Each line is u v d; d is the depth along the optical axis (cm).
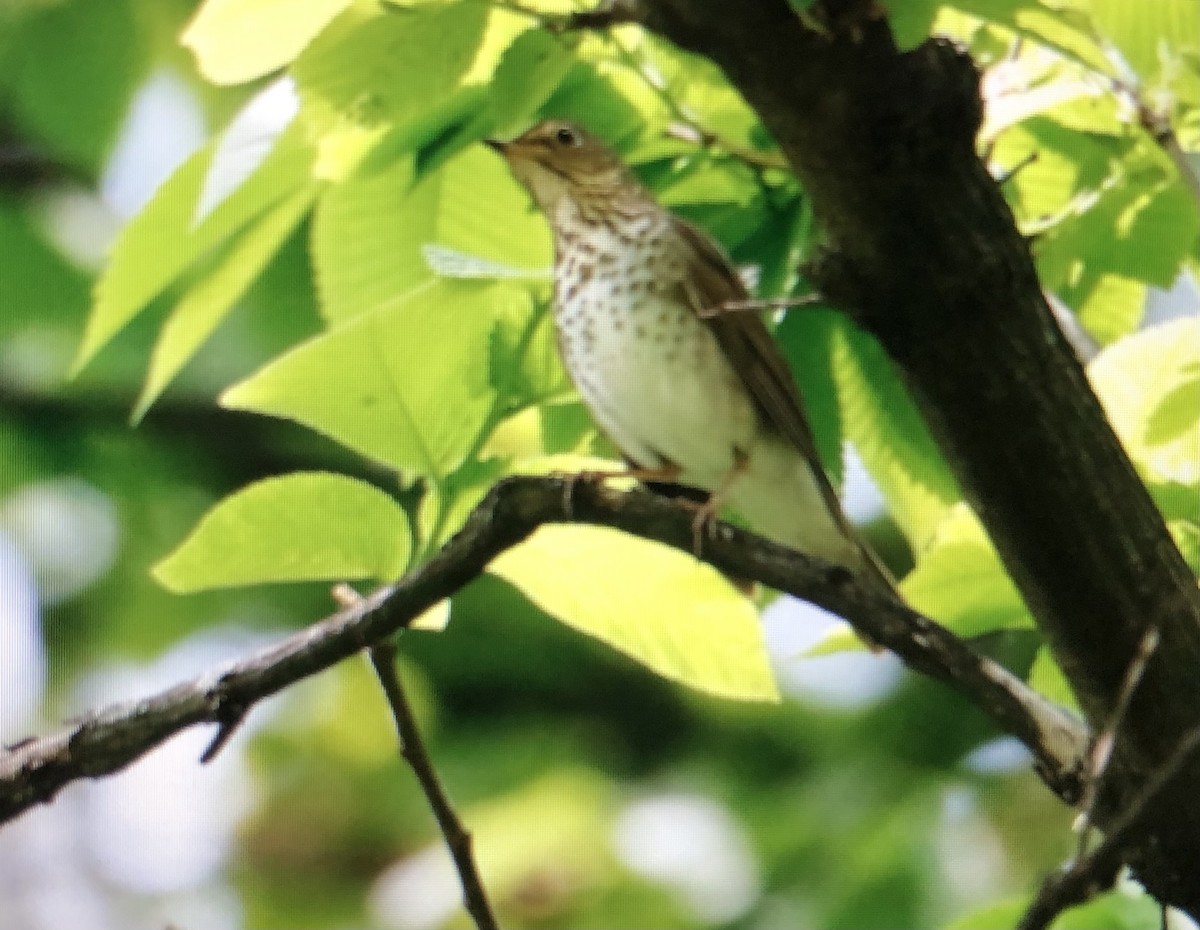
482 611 1534
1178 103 705
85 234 1453
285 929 1489
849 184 545
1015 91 700
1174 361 719
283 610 1558
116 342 1426
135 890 1563
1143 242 736
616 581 684
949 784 1352
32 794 651
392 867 1484
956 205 546
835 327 788
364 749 1537
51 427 1538
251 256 761
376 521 634
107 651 1573
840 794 1377
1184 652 578
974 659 603
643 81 754
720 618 691
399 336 655
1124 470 573
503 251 861
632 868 1362
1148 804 509
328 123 644
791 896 1308
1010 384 562
